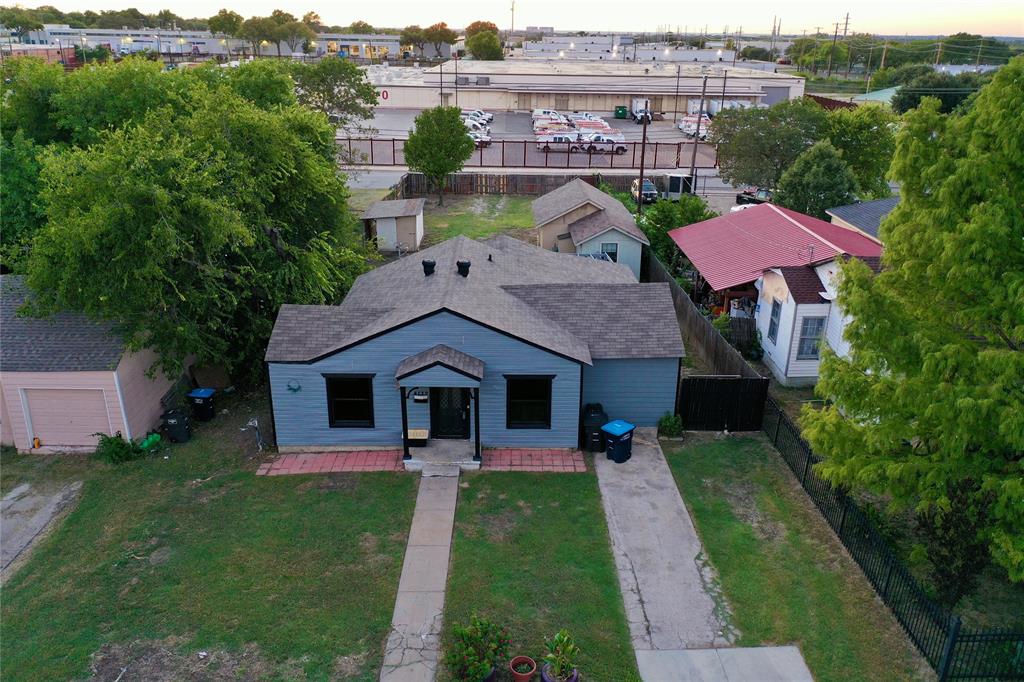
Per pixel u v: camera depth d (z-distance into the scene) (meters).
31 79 32.62
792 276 23.62
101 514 16.45
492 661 11.55
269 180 22.69
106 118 31.58
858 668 12.05
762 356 26.05
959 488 13.17
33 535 15.69
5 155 27.62
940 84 77.69
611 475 18.20
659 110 94.88
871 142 44.19
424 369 17.34
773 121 46.25
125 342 18.89
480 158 65.19
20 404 18.77
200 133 21.80
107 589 13.98
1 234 27.50
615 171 60.56
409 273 23.23
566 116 85.19
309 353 18.53
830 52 154.50
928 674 11.85
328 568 14.59
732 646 12.59
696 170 62.19
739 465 18.66
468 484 17.72
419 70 109.00
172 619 13.19
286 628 12.95
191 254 20.27
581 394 18.84
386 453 19.27
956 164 11.42
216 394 22.77
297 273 23.20
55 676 11.88
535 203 41.38
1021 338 10.82
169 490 17.47
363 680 11.82
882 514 16.30
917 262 12.42
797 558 14.95
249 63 36.56
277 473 18.27
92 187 18.41
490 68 104.56
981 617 13.09
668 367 19.72
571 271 26.56
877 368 12.57
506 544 15.37
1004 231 10.83
